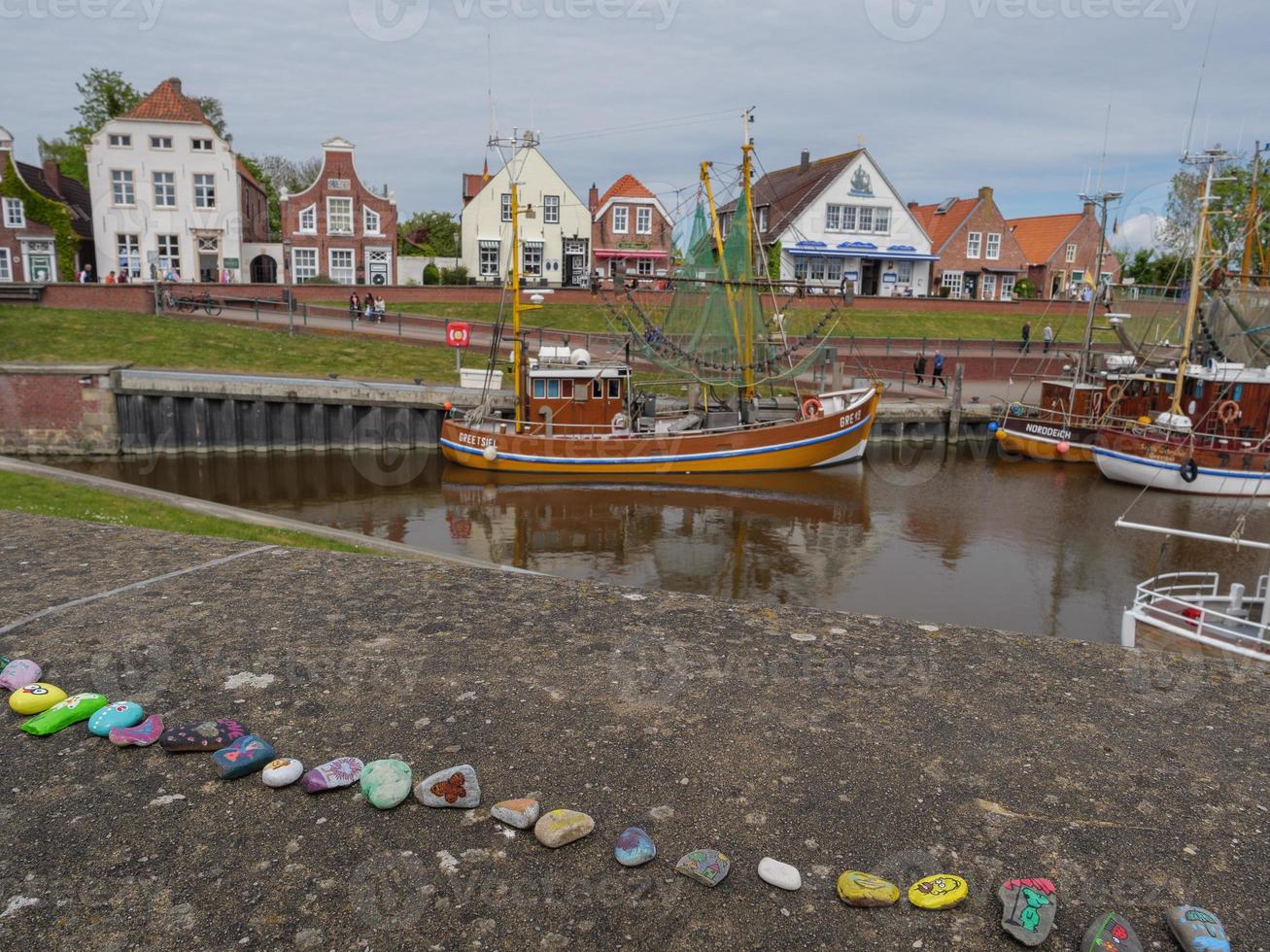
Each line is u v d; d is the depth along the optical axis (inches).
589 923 98.0
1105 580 642.8
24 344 1229.7
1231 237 1609.3
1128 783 130.0
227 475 1008.2
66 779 124.0
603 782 125.5
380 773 121.9
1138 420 1076.5
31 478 541.3
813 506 889.5
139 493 541.6
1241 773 134.0
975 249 2316.7
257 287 1707.7
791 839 113.7
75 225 1974.7
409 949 93.4
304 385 1107.3
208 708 144.9
